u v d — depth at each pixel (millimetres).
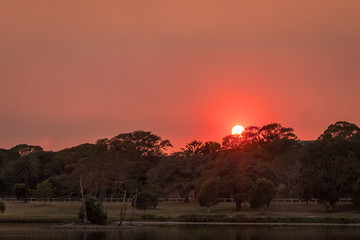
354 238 79688
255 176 138875
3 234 87125
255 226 104500
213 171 145875
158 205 150000
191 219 116188
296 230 94375
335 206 133875
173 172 159875
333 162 127312
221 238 81125
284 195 149625
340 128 155375
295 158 150750
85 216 102000
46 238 81188
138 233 89625
